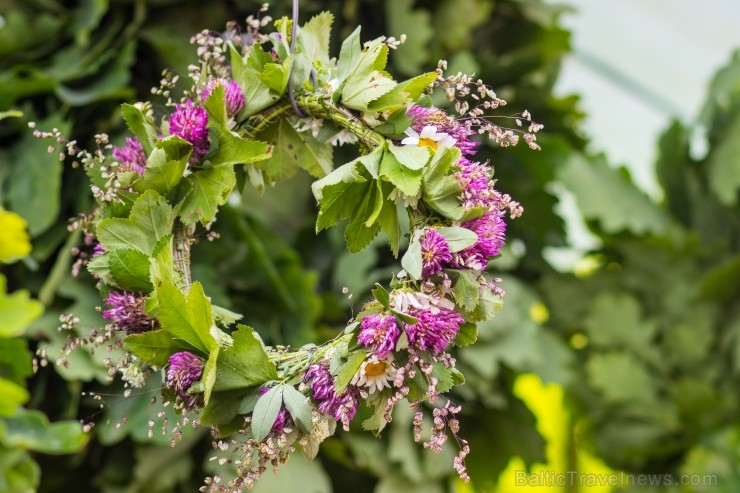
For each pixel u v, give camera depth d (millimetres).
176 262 1438
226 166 1426
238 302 1854
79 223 1476
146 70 1924
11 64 1868
